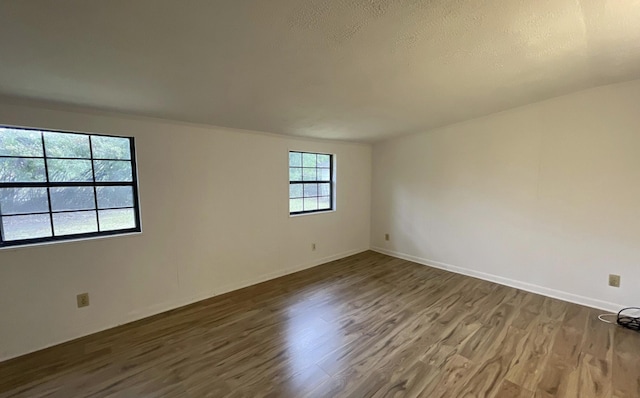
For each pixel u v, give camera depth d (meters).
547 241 3.30
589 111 2.94
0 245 2.20
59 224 2.44
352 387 1.90
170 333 2.56
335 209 4.69
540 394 1.83
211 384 1.94
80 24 1.37
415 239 4.61
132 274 2.77
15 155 2.23
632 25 1.74
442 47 1.90
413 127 4.07
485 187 3.75
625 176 2.80
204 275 3.26
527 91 2.89
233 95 2.42
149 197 2.83
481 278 3.87
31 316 2.29
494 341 2.42
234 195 3.46
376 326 2.67
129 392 1.87
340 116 3.28
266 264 3.83
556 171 3.18
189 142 3.07
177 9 1.33
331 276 3.98
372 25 1.59
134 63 1.78
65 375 2.02
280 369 2.08
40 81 1.89
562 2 1.51
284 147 3.93
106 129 2.55
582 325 2.67
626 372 2.03
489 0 1.46
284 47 1.75
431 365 2.12
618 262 2.88
